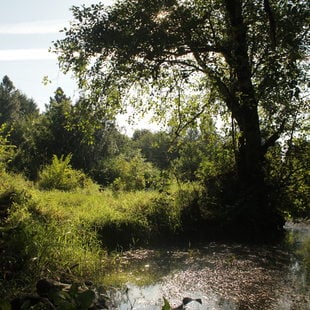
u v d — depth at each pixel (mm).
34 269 7188
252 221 13094
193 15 13078
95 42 12578
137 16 12555
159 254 10148
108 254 9828
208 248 11055
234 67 12805
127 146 37656
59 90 13336
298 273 8625
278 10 12523
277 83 11969
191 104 14992
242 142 14211
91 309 5953
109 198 14664
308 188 13672
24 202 10664
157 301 6746
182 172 16297
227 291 7336
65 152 29094
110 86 13242
